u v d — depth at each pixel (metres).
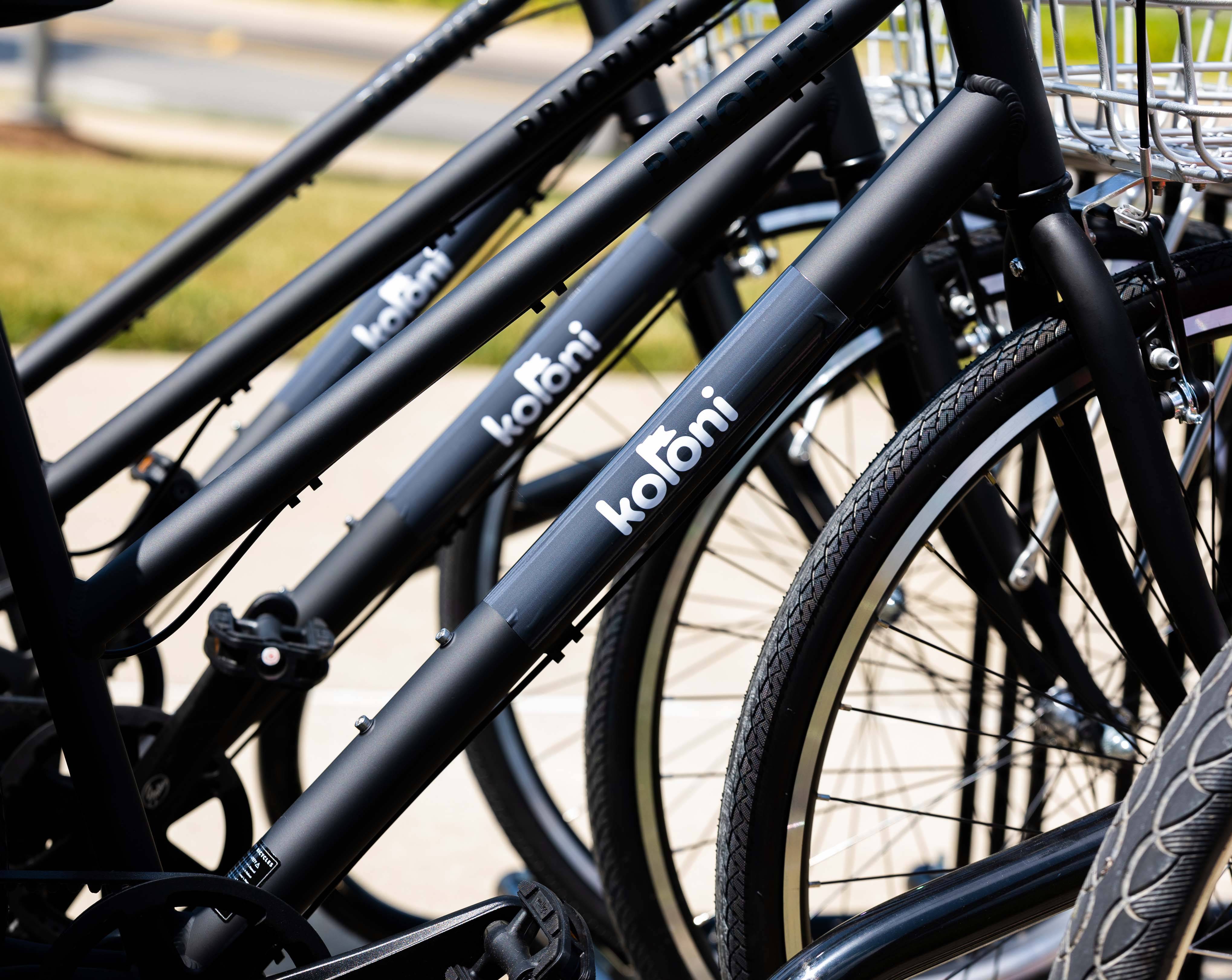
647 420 0.89
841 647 0.90
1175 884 0.67
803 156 1.11
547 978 0.78
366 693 2.10
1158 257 0.83
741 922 0.94
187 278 1.25
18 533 0.85
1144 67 0.76
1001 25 0.84
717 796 1.91
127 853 0.86
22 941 0.92
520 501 1.58
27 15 0.77
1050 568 1.26
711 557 2.59
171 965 0.83
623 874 1.25
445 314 0.87
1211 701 0.69
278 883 0.87
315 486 0.88
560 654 0.89
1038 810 1.42
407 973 0.85
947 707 1.95
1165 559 0.84
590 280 1.12
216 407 1.12
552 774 1.95
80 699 0.86
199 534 0.86
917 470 0.89
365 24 16.59
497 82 13.15
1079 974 0.69
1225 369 0.98
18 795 1.05
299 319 1.09
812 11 0.89
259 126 9.05
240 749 1.11
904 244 0.85
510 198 1.30
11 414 0.84
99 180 6.43
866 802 1.10
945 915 0.84
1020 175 0.86
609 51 1.05
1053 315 0.90
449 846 1.77
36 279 4.47
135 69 11.21
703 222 1.10
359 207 6.20
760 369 0.86
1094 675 1.33
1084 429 0.92
